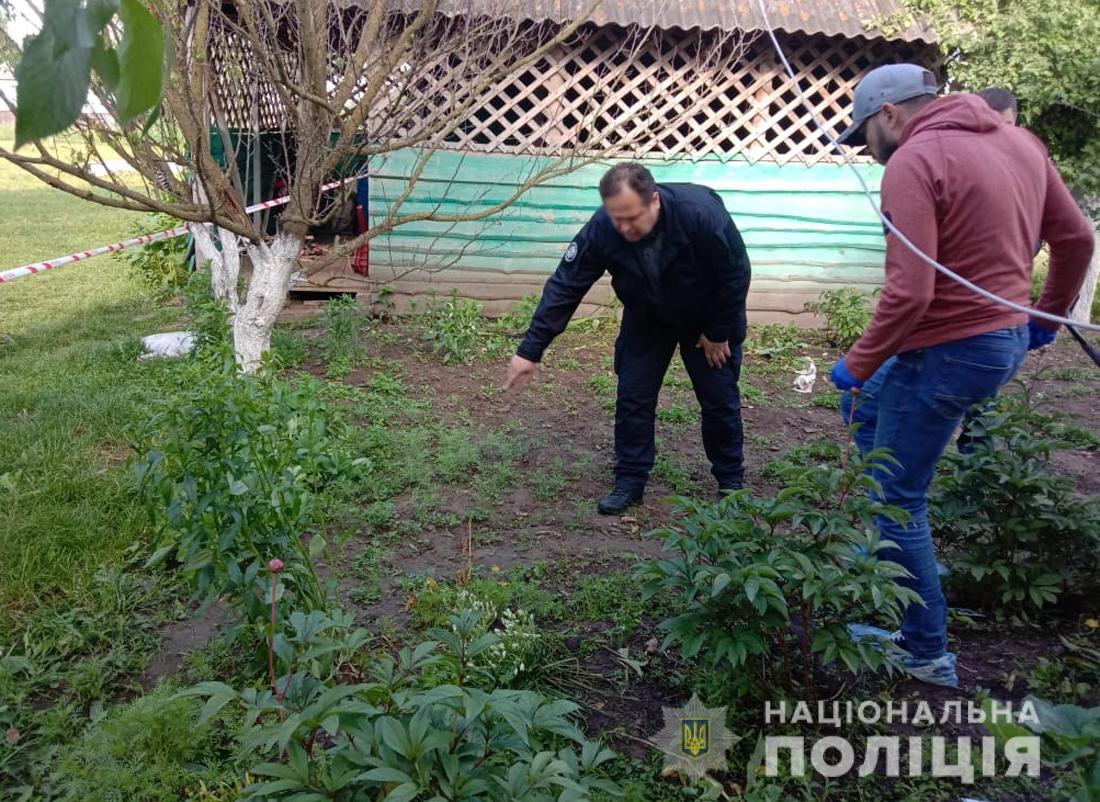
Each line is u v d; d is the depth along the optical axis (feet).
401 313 26.13
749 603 8.38
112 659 10.14
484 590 11.42
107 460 15.52
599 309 26.58
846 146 25.81
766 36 24.06
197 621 11.01
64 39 2.19
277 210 31.14
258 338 19.15
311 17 16.47
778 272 26.50
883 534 9.53
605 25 23.66
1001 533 11.34
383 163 21.89
